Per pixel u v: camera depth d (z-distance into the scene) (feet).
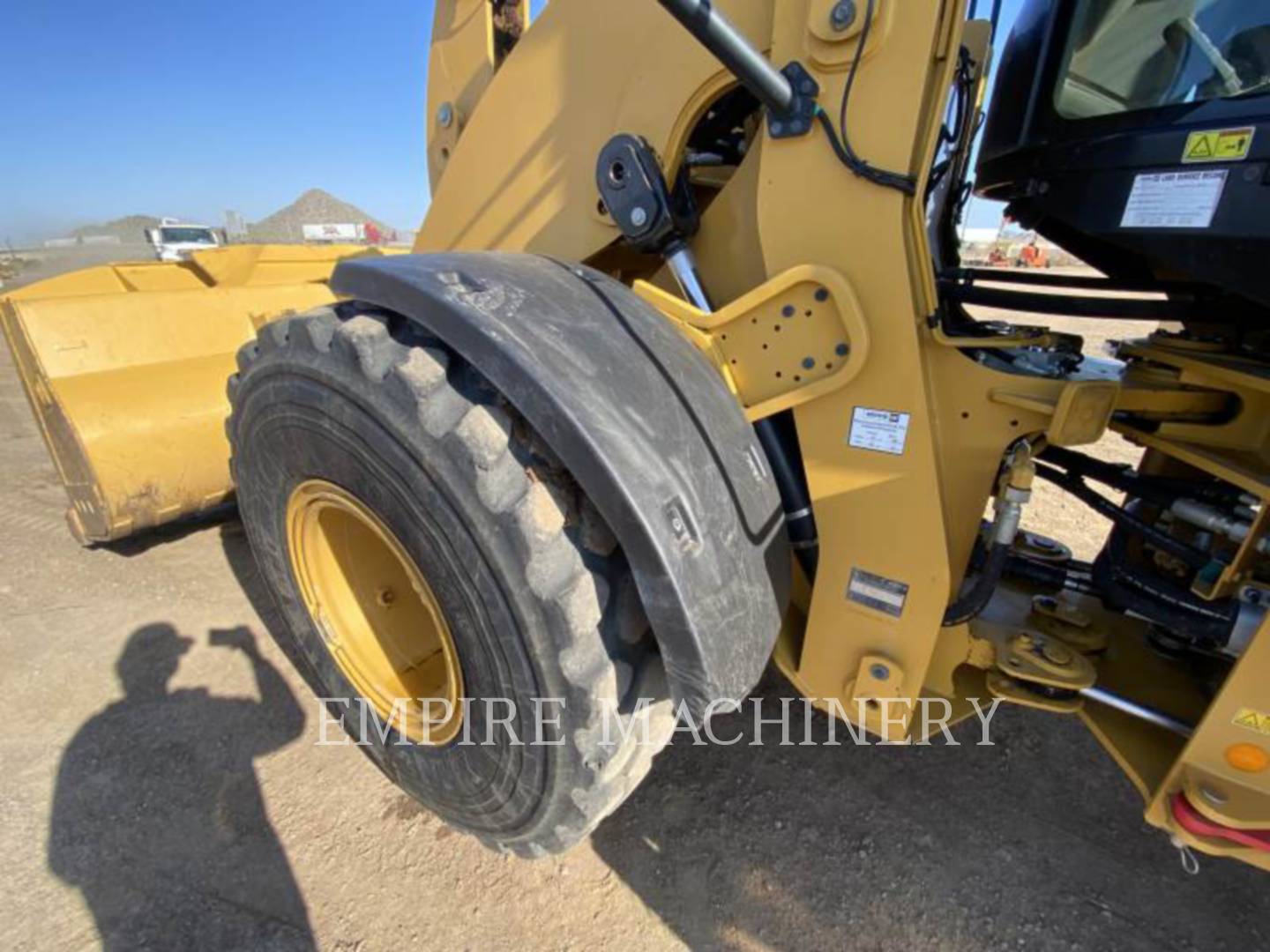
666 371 4.18
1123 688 5.11
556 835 4.44
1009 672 4.86
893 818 6.06
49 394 8.12
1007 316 29.35
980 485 4.40
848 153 3.94
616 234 5.53
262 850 5.58
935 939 5.08
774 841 5.82
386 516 4.42
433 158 7.99
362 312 4.55
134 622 8.32
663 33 4.95
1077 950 5.01
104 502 8.17
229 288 10.45
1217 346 4.98
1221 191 3.60
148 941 4.86
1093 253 5.80
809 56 3.99
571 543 3.93
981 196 6.03
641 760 4.37
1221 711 3.98
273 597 6.21
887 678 4.69
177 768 6.32
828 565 4.72
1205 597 4.53
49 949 4.79
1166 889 5.46
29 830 5.65
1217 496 4.78
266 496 5.50
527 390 3.73
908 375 4.10
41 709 6.97
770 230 4.32
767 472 4.51
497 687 4.22
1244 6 3.56
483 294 4.12
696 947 4.99
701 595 3.81
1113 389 3.98
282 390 4.74
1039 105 4.60
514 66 5.88
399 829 5.80
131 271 12.25
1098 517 11.47
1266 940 5.10
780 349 4.42
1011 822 6.04
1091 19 4.26
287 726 6.84
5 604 8.62
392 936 4.97
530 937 5.01
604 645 3.95
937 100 3.80
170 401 8.68
